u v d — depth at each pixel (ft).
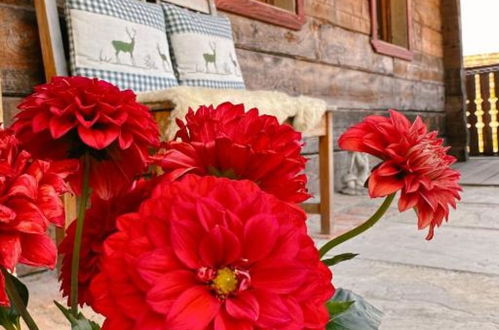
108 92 1.21
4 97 5.33
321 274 0.92
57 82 1.24
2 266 0.98
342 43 12.41
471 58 32.22
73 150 1.26
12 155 1.08
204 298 0.81
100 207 1.25
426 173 1.24
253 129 1.19
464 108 18.56
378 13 16.19
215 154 1.14
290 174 1.16
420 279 4.77
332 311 1.19
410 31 15.87
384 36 16.12
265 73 9.79
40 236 1.00
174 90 4.29
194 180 0.98
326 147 6.89
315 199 9.91
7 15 5.37
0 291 0.98
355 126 1.35
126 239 0.89
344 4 12.51
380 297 4.25
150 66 5.82
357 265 5.28
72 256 1.21
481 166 16.52
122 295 0.83
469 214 8.24
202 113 1.28
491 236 6.59
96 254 1.20
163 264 0.83
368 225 1.39
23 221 0.95
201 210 0.86
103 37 5.42
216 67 6.76
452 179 1.28
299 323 0.82
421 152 1.23
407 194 1.26
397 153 1.27
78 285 1.24
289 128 1.20
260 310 0.81
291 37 10.51
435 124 17.98
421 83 16.96
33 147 1.23
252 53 9.46
